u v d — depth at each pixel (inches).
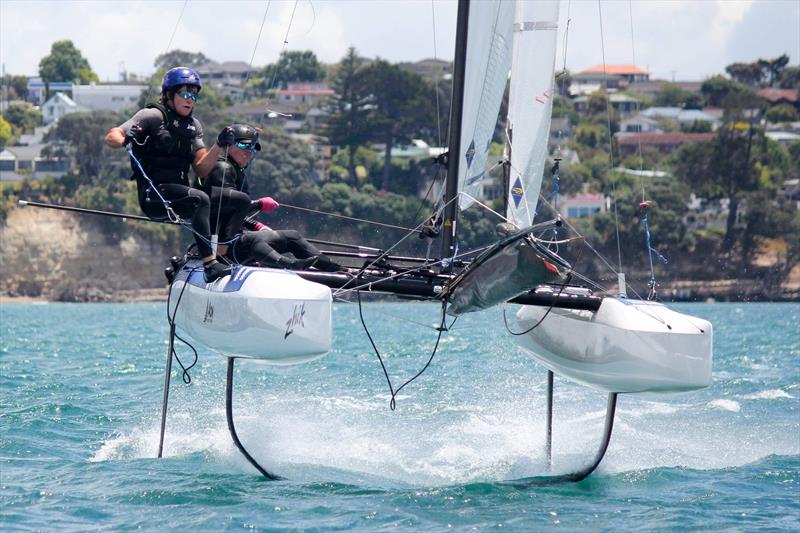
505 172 1434.5
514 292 1013.2
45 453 1304.1
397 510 1009.5
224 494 1068.5
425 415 1610.5
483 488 1111.6
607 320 1107.3
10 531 932.6
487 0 1175.6
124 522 963.3
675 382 1075.9
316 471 1189.7
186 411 1684.3
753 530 963.3
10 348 3302.2
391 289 1103.0
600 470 1227.2
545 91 1423.5
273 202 1225.4
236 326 1068.5
